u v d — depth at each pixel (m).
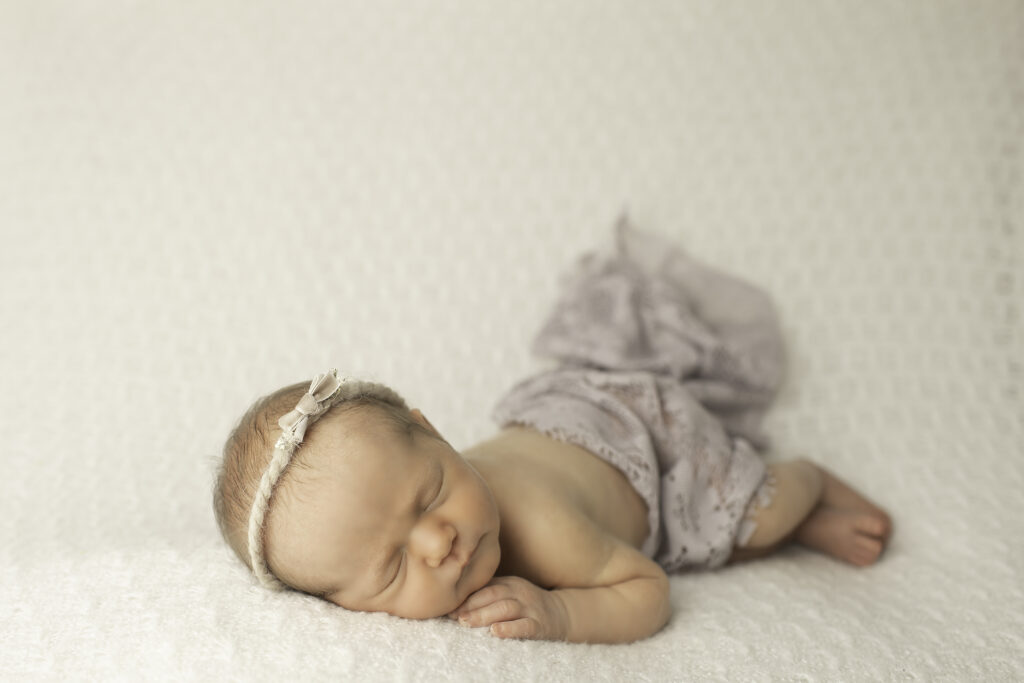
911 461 0.76
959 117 0.88
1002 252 0.84
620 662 0.58
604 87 0.93
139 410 0.83
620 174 0.91
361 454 0.58
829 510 0.73
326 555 0.57
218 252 0.90
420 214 0.90
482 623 0.58
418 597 0.57
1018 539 0.68
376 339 0.86
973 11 0.90
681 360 0.80
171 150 0.93
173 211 0.91
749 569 0.72
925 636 0.61
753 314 0.85
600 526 0.68
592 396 0.75
